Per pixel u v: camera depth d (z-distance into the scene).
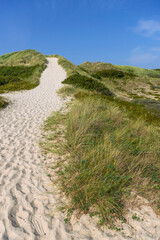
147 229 2.01
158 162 3.17
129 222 2.11
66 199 2.50
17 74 22.20
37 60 29.75
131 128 4.78
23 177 2.98
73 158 3.45
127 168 2.99
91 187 2.50
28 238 1.92
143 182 2.72
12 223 2.09
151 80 28.23
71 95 11.65
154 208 2.31
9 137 4.74
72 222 2.14
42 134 5.01
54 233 1.99
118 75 29.47
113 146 3.44
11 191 2.62
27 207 2.34
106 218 2.17
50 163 3.46
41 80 18.77
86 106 6.18
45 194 2.59
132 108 9.61
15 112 7.50
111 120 5.35
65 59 33.03
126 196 2.46
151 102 12.76
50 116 6.89
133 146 3.79
